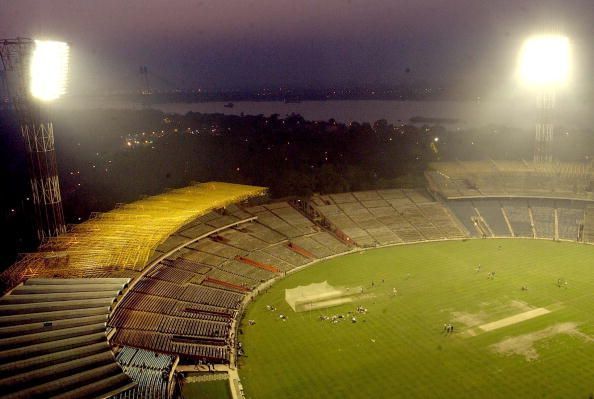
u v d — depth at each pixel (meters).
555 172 118.12
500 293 69.62
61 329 40.09
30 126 57.12
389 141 164.75
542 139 121.88
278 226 97.88
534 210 108.88
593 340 54.97
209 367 50.16
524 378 47.66
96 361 37.16
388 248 94.00
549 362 50.50
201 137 161.12
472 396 45.06
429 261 85.25
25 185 100.19
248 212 100.38
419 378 48.19
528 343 54.66
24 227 81.56
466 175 122.19
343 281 75.81
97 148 140.12
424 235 100.81
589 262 82.75
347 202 112.62
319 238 96.31
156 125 188.12
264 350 54.12
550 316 61.53
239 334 58.06
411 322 60.66
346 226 102.38
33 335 38.97
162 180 116.19
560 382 46.84
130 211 74.25
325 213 106.69
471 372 49.03
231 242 87.31
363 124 191.75
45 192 59.22
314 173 125.38
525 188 115.50
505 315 62.16
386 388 46.59
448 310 64.12
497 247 93.00
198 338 55.50
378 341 55.88
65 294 45.28
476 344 54.72
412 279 76.12
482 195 114.06
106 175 114.31
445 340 55.84
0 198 96.12
